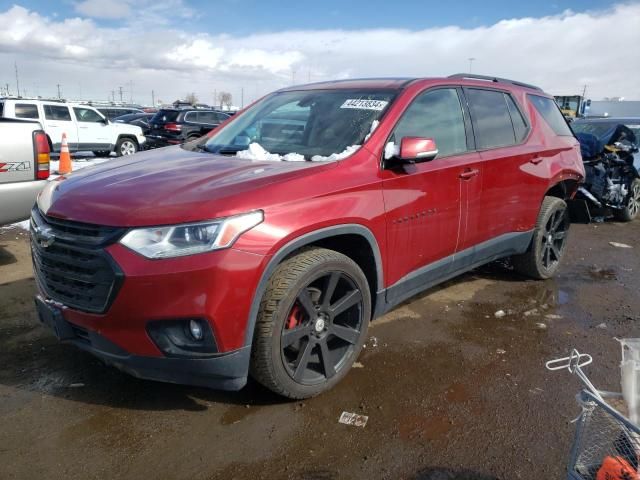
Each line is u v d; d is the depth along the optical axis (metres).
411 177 3.32
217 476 2.35
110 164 3.42
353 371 3.28
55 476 2.32
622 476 1.68
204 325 2.44
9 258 5.38
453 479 2.36
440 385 3.14
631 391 1.79
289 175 2.79
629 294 4.87
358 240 3.10
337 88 3.94
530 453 2.53
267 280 2.56
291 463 2.44
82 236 2.54
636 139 8.84
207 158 3.34
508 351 3.61
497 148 4.22
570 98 28.27
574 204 5.53
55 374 3.17
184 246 2.37
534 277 5.12
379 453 2.51
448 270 3.88
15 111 14.10
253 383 3.12
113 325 2.46
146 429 2.66
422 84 3.71
